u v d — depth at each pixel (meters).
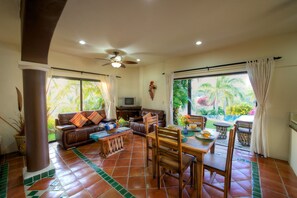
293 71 2.64
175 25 2.38
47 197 1.77
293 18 2.15
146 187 1.96
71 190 1.90
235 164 2.58
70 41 3.06
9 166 2.57
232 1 1.76
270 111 2.86
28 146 2.14
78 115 3.96
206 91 4.66
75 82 4.46
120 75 5.68
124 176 2.23
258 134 2.94
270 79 2.78
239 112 4.27
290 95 2.67
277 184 2.02
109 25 2.38
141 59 4.64
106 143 3.01
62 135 3.27
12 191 1.88
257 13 2.02
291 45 2.65
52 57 3.83
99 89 5.08
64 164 2.61
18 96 3.10
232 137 1.58
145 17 2.14
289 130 2.66
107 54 4.06
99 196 1.79
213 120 4.73
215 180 2.12
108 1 1.75
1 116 3.11
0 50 3.07
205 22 2.29
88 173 2.31
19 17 2.12
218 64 3.58
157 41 3.08
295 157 2.31
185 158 1.93
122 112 5.34
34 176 2.09
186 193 1.86
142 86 5.78
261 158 2.81
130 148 3.40
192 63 4.09
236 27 2.45
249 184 2.03
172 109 4.60
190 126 2.47
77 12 1.98
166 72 4.79
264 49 2.91
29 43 1.88
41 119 2.21
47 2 1.28
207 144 1.79
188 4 1.82
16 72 3.28
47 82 3.75
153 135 2.18
